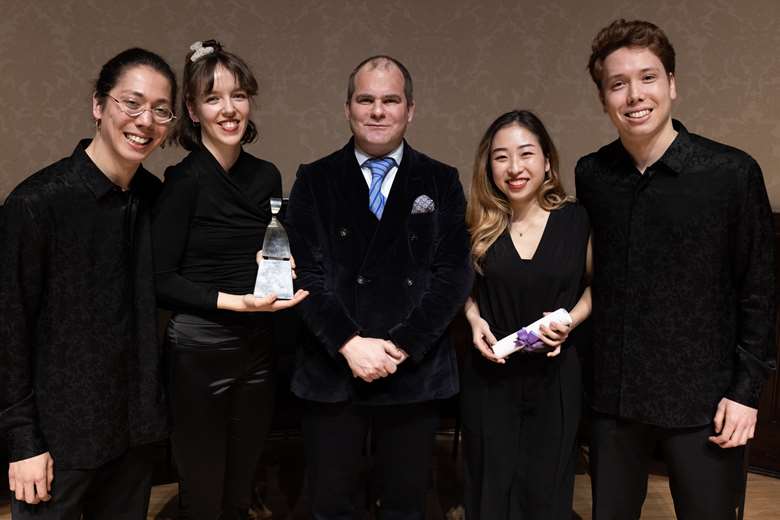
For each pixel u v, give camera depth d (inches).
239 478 96.6
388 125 84.7
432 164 90.1
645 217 78.7
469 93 154.5
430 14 152.7
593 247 85.9
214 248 85.6
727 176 75.4
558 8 150.6
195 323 86.4
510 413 89.4
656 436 84.4
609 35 78.3
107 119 67.7
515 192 87.0
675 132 79.6
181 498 94.0
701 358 77.7
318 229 87.6
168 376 88.4
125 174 70.6
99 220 68.4
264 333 91.3
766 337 76.9
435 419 89.8
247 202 86.7
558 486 89.3
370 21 151.6
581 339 109.0
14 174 141.1
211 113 84.0
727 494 80.0
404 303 85.7
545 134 88.0
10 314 64.4
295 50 150.2
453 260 86.7
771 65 138.9
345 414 87.6
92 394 68.1
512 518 91.6
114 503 74.5
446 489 125.0
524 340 84.0
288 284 80.8
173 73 71.3
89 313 68.0
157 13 143.6
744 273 77.3
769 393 132.7
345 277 86.2
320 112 152.4
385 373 82.3
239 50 148.2
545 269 86.7
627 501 86.2
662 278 78.1
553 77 152.4
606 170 82.9
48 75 140.4
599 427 85.4
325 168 89.1
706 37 142.6
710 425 78.6
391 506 92.3
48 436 67.1
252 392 91.9
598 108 151.2
